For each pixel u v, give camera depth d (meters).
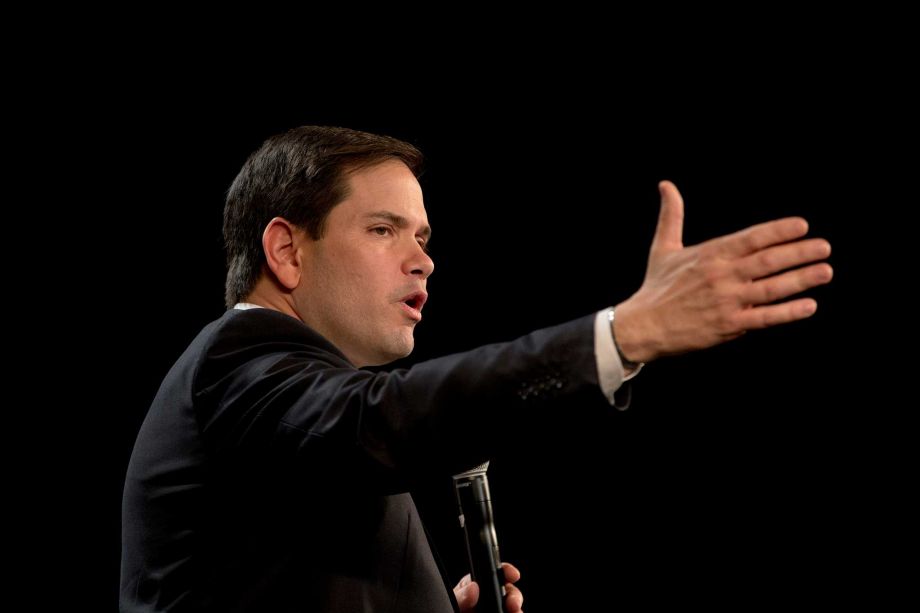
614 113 16.30
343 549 4.57
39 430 14.18
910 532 15.49
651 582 16.12
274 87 15.18
